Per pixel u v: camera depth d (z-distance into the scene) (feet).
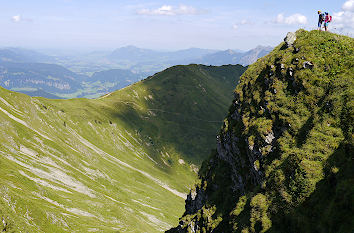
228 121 219.20
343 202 90.53
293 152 127.75
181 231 236.43
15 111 419.33
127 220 303.27
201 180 247.50
